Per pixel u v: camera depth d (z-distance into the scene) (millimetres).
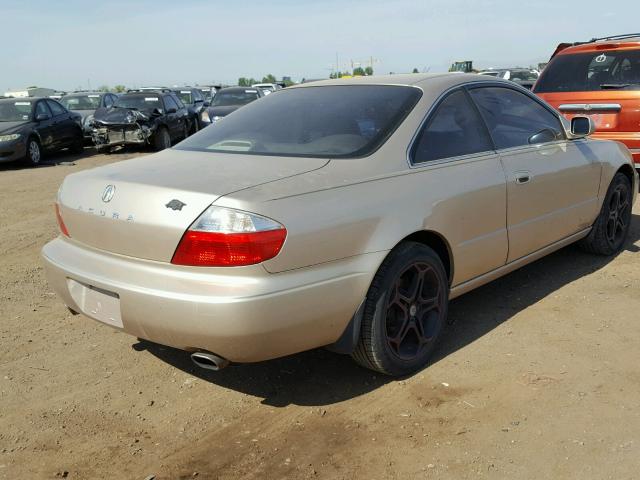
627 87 6961
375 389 3348
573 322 4102
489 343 3828
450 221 3518
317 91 4047
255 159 3320
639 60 7078
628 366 3496
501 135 4098
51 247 3490
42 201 8969
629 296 4527
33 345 3949
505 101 4281
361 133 3449
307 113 3758
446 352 3734
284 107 3941
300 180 2990
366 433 2943
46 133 14219
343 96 3846
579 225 4883
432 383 3379
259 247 2715
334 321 3016
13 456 2824
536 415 3035
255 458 2783
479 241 3773
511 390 3270
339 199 3008
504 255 4047
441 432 2926
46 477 2680
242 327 2719
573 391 3242
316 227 2881
